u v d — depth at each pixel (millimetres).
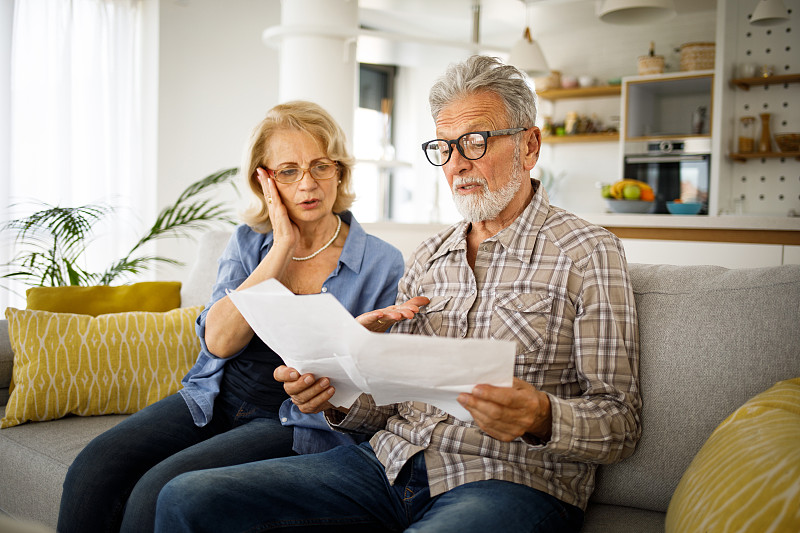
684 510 996
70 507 1504
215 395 1710
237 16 4977
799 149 5062
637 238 3299
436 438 1293
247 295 1143
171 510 1198
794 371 1227
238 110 5027
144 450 1578
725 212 5414
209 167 4891
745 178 5480
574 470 1273
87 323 2055
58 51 4152
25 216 4027
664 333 1359
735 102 5402
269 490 1244
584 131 6422
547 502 1186
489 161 1390
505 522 1101
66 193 4199
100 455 1542
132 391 2029
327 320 1079
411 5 4633
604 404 1223
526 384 1154
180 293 2414
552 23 6355
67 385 1965
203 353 1782
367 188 6980
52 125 4148
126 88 4523
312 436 1607
